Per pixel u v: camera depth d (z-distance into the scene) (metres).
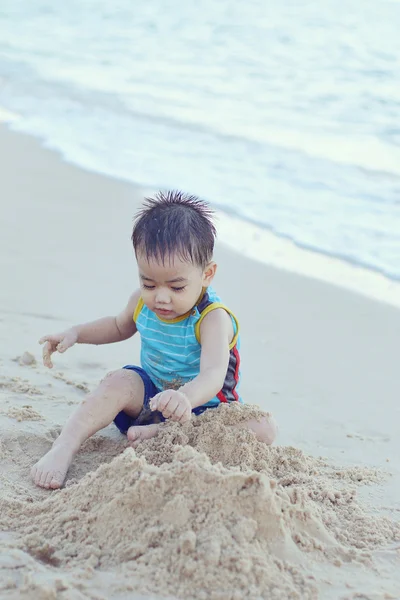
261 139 9.25
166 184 7.75
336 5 17.42
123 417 3.45
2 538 2.59
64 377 4.05
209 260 3.28
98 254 5.99
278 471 3.17
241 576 2.37
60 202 7.15
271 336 4.93
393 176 7.99
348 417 3.94
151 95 11.27
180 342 3.37
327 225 6.80
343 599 2.40
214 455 3.12
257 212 7.08
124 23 16.61
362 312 5.33
